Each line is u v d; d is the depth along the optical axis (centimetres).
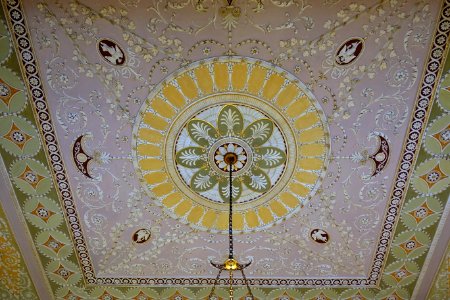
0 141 310
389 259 378
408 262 378
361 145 318
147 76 290
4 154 316
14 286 398
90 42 273
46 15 259
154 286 407
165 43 276
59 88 290
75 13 260
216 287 407
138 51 278
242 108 308
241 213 361
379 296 404
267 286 406
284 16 263
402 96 293
